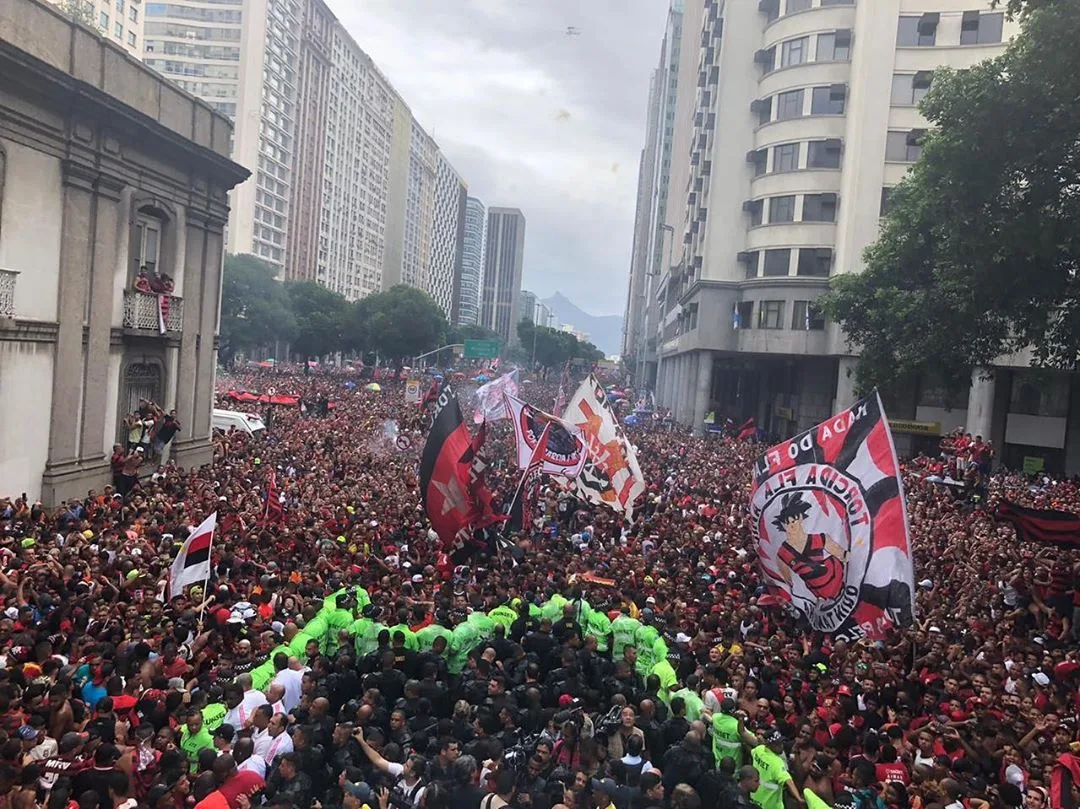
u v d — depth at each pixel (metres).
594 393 20.92
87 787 7.24
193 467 26.97
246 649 10.20
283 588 13.04
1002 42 44.72
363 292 164.50
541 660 10.97
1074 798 8.40
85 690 9.09
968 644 13.05
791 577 13.79
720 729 8.91
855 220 46.66
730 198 53.81
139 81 23.30
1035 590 15.29
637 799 7.46
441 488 16.17
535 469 20.41
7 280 18.64
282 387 62.19
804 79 49.19
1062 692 10.96
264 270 84.44
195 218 26.86
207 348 28.30
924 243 26.41
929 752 8.86
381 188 172.38
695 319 58.94
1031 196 16.27
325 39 138.88
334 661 10.15
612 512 21.91
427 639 10.57
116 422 23.31
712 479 28.53
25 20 18.69
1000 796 7.91
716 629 12.40
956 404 44.91
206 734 8.30
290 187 129.25
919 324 24.94
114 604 11.56
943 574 17.16
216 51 116.69
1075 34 14.94
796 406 54.88
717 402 73.62
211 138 27.52
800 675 11.23
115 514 17.20
